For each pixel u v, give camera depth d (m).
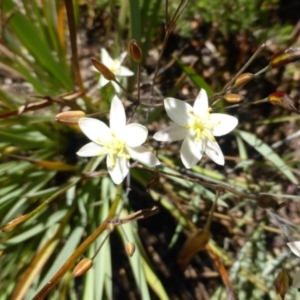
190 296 0.18
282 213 0.18
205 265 0.18
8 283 0.15
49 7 0.15
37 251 0.15
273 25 0.19
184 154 0.11
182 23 0.19
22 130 0.16
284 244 0.18
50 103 0.13
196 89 0.19
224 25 0.19
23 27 0.14
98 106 0.17
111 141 0.11
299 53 0.11
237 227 0.18
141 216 0.11
